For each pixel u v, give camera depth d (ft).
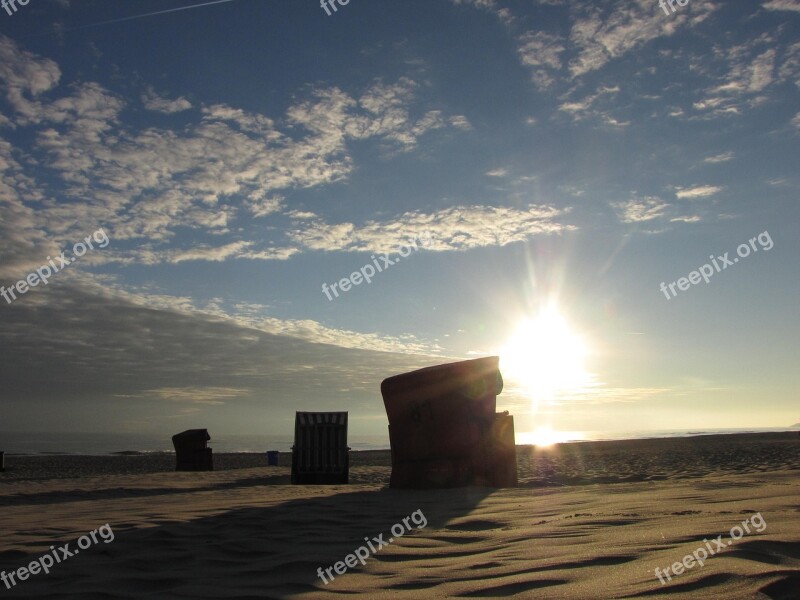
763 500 17.60
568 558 11.93
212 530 17.85
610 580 10.19
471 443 29.73
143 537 16.89
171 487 40.04
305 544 15.65
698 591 9.12
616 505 18.97
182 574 13.17
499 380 30.94
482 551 13.64
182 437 70.59
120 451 167.94
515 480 30.89
